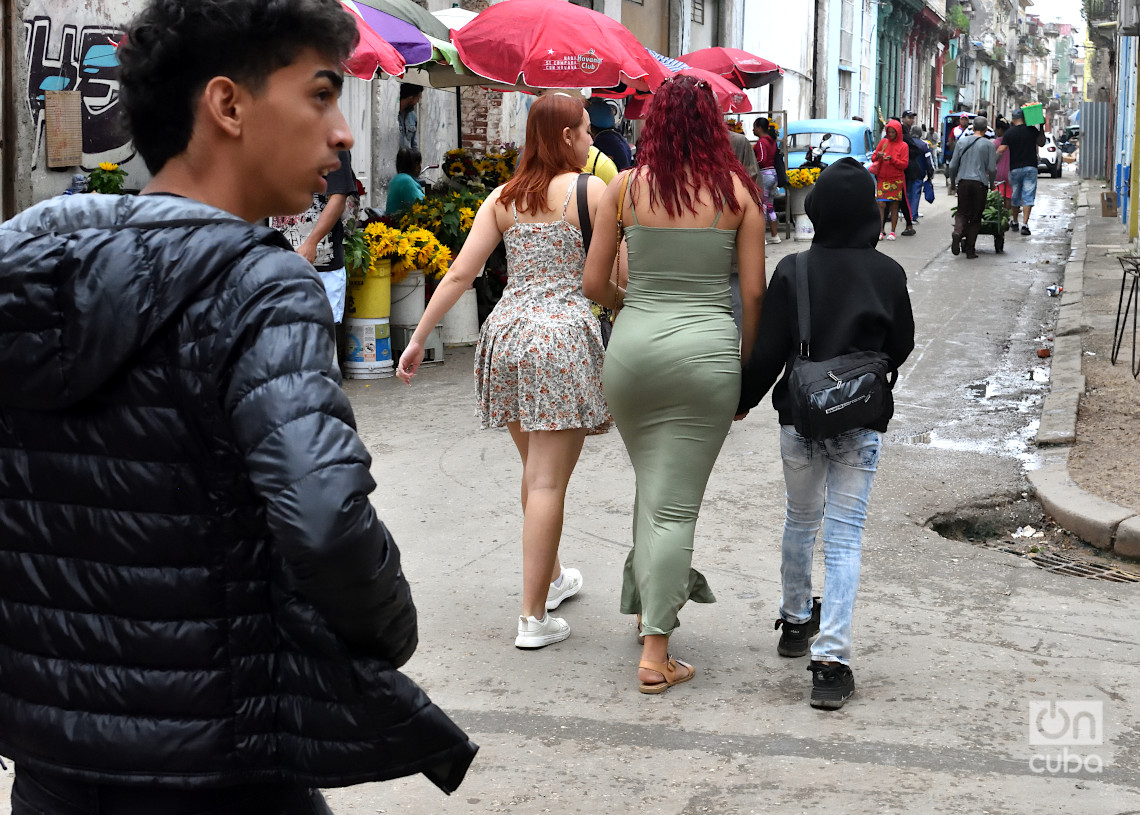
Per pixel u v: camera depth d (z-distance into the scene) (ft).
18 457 4.51
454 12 35.70
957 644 13.62
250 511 4.36
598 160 14.35
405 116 36.32
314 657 4.39
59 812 4.66
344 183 24.80
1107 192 71.51
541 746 11.28
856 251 12.03
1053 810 10.02
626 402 12.21
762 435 23.48
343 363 28.99
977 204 52.16
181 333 4.26
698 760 10.96
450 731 4.52
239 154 4.64
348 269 27.99
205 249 4.28
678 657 13.34
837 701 11.94
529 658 13.33
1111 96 117.80
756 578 15.75
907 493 19.45
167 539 4.34
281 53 4.53
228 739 4.44
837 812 9.98
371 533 4.13
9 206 25.49
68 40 26.58
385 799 10.36
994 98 294.66
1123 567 16.84
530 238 13.23
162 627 4.39
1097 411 24.31
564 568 15.57
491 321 13.43
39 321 4.28
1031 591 15.38
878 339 11.98
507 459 21.61
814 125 73.51
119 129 4.76
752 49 91.81
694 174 11.85
